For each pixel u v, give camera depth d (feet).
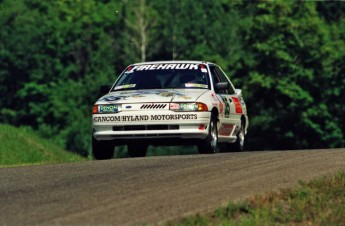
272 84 367.86
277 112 372.38
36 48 442.91
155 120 101.65
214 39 461.78
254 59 379.14
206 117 102.73
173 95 102.99
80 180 74.49
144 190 67.15
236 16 467.11
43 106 423.23
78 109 419.74
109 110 102.63
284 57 369.71
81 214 57.82
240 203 60.95
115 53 462.19
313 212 63.36
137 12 460.96
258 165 82.02
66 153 209.46
